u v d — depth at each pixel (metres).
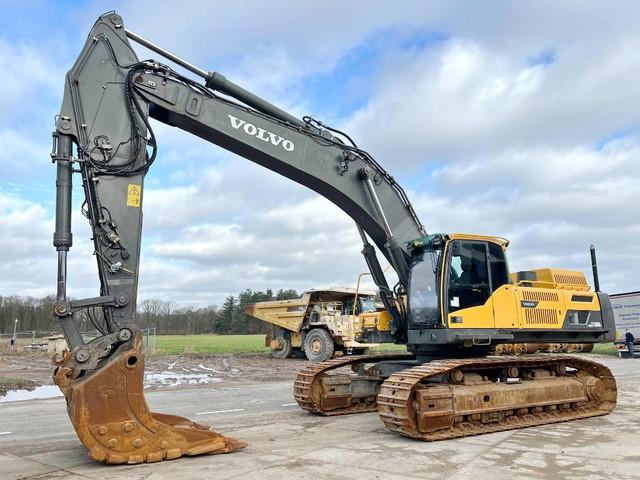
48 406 11.51
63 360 6.32
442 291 8.93
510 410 9.07
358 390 10.66
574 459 6.67
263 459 6.62
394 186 9.84
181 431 6.68
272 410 10.88
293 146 8.81
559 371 10.45
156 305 95.12
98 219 6.97
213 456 6.77
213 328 93.94
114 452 6.20
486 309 9.27
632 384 15.21
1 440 8.06
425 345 9.81
